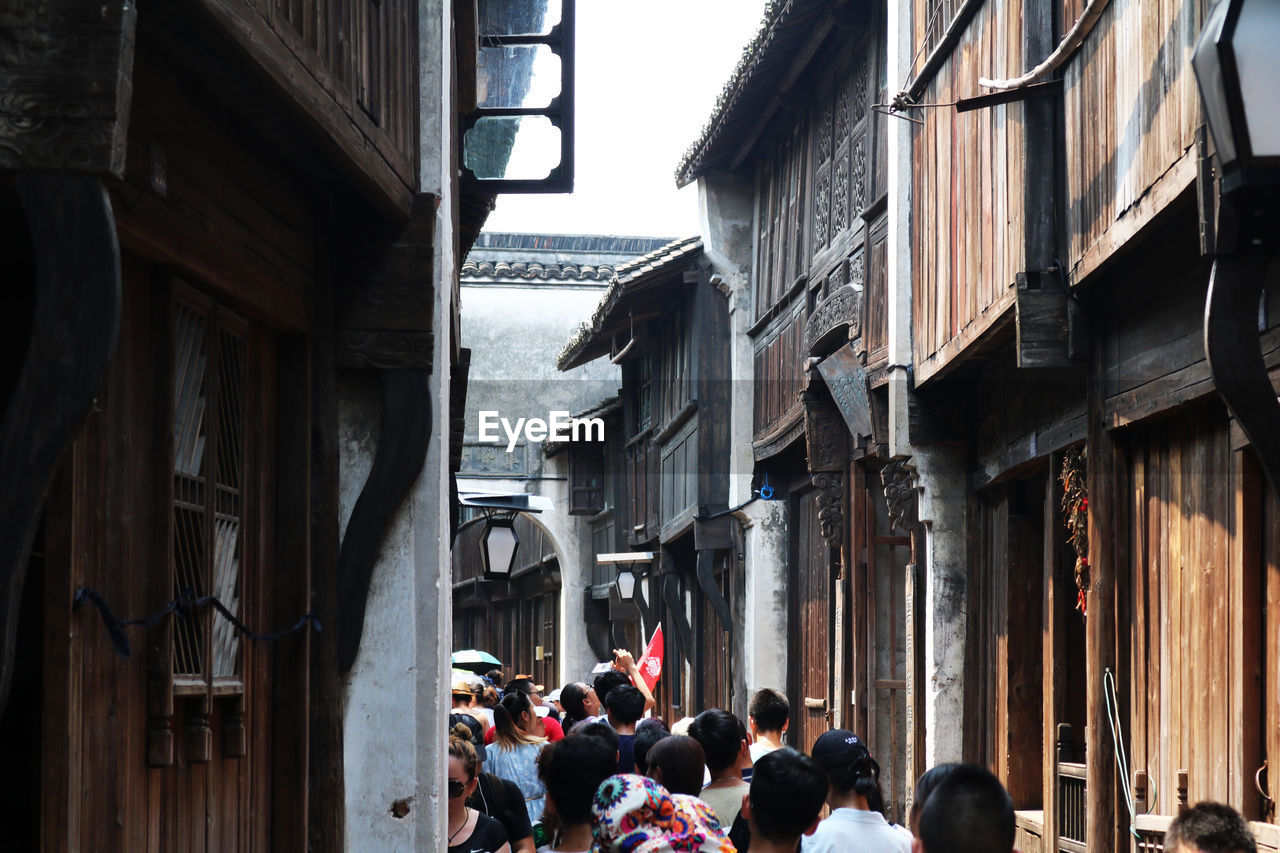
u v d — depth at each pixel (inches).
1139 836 295.7
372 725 226.5
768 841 165.2
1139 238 265.4
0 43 119.6
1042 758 400.2
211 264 183.0
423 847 224.4
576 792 201.2
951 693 437.7
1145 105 256.8
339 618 223.5
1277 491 178.2
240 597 203.2
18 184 118.7
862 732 527.8
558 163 385.4
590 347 947.3
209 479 189.8
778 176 675.4
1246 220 167.0
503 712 322.0
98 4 120.1
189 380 185.5
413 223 230.2
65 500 147.4
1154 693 297.4
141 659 169.5
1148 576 301.7
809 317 588.4
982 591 430.0
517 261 1249.4
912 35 446.0
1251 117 140.3
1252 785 245.9
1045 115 321.4
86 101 119.3
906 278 442.0
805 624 663.8
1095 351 316.8
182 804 180.9
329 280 225.9
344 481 230.5
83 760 149.9
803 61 571.8
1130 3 267.3
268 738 211.9
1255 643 246.4
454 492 444.1
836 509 553.6
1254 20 140.3
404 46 231.1
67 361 117.0
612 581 1007.0
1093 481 315.9
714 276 729.6
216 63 160.9
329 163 202.4
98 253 118.5
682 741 221.5
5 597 112.7
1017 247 327.3
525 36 380.2
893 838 194.5
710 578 729.6
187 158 175.6
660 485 869.8
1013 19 334.6
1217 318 177.9
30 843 176.9
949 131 395.5
